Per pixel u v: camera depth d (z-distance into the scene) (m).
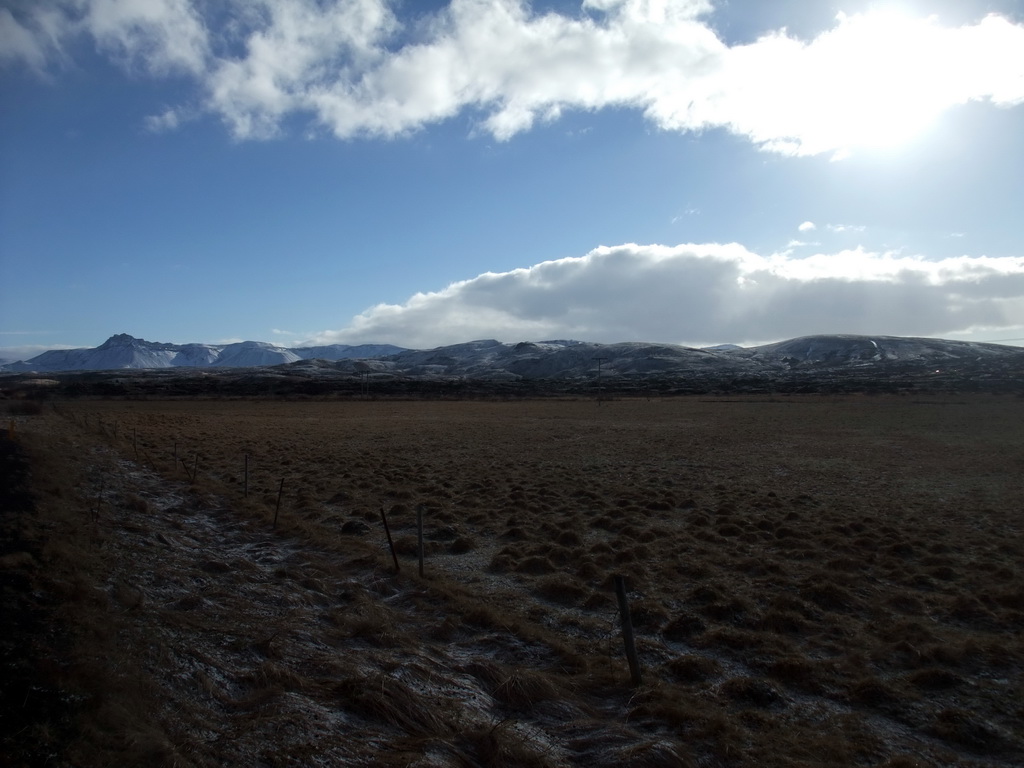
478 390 140.50
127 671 7.20
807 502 23.02
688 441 45.44
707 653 10.03
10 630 7.62
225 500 21.42
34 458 20.97
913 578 13.82
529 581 13.69
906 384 122.06
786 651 10.09
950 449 39.97
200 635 9.12
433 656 9.43
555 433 51.75
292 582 12.70
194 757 5.82
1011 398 91.50
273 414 76.81
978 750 7.46
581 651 9.99
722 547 16.58
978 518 20.34
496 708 7.96
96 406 85.62
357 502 22.06
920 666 9.57
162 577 11.87
